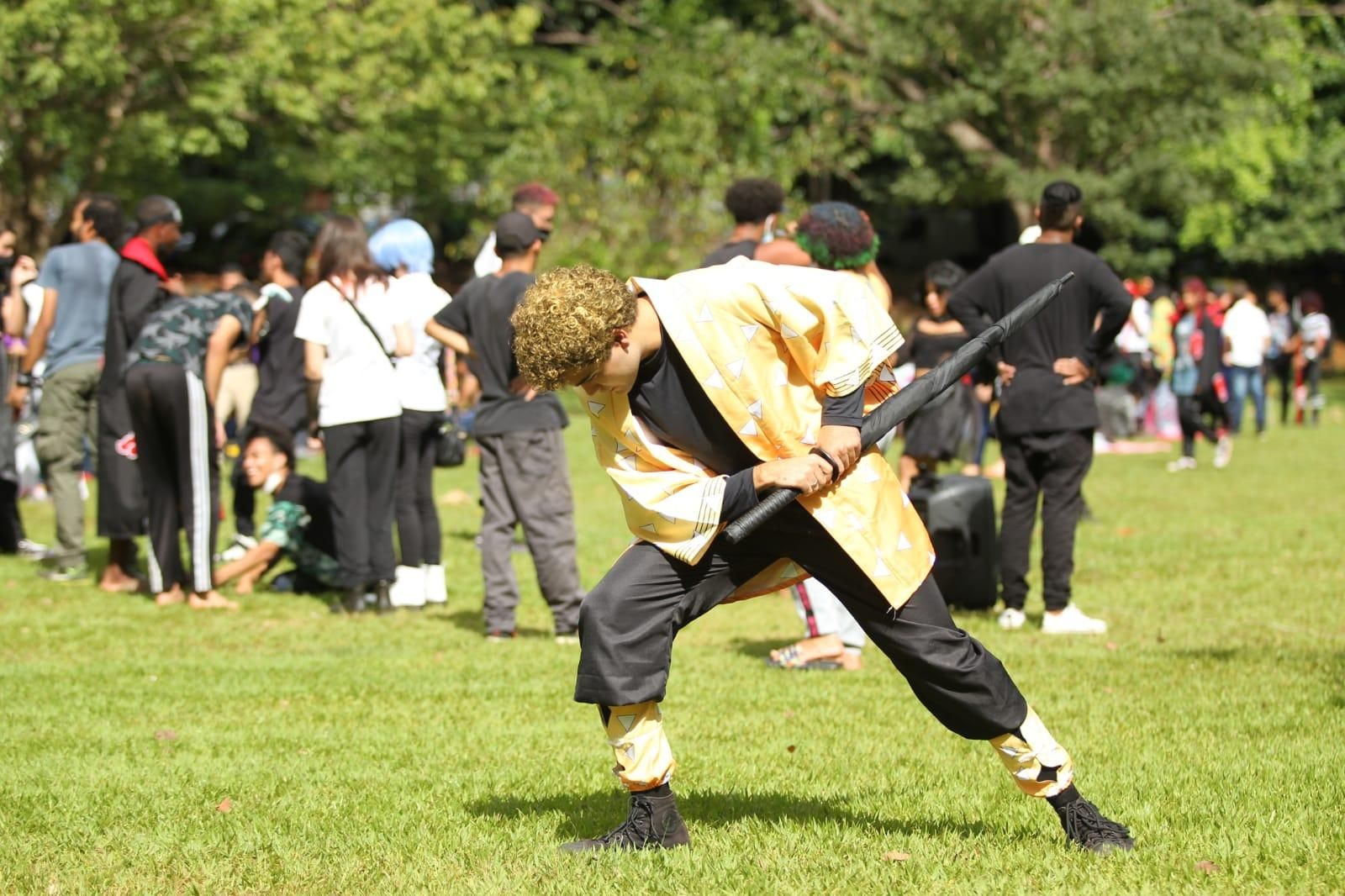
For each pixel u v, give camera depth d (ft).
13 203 103.14
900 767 25.94
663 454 19.44
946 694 19.60
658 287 18.99
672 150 113.39
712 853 20.49
